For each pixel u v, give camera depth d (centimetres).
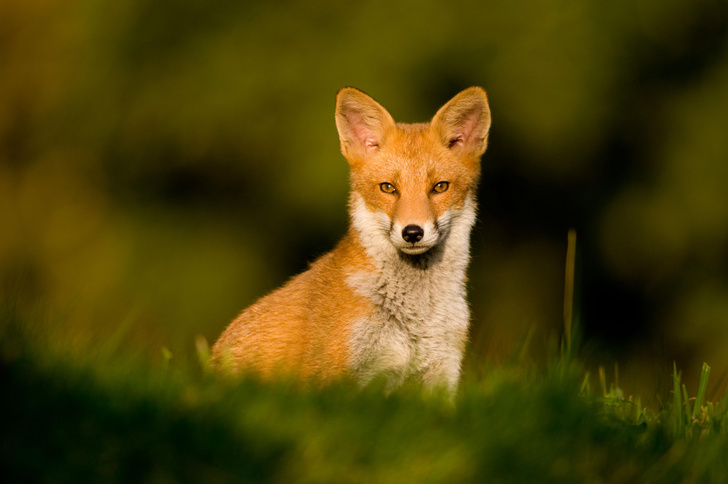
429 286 695
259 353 693
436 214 698
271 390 464
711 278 1650
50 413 395
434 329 693
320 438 411
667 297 1695
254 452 394
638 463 450
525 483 418
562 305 1708
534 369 640
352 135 754
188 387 466
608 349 1642
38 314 589
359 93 746
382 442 416
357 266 684
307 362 661
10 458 370
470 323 734
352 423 427
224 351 707
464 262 723
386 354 677
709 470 451
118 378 452
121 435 393
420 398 498
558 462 435
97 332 672
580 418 480
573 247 745
